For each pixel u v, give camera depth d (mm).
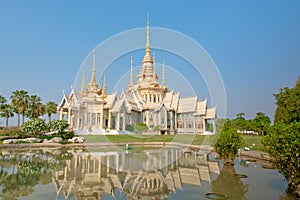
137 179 13320
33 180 13195
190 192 10805
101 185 12062
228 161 17734
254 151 23406
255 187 11578
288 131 9688
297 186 9555
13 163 19078
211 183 12398
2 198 10023
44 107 60375
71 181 12961
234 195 10312
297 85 32312
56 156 23453
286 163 9727
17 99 53531
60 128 39781
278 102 31453
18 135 38219
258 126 63312
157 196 10094
